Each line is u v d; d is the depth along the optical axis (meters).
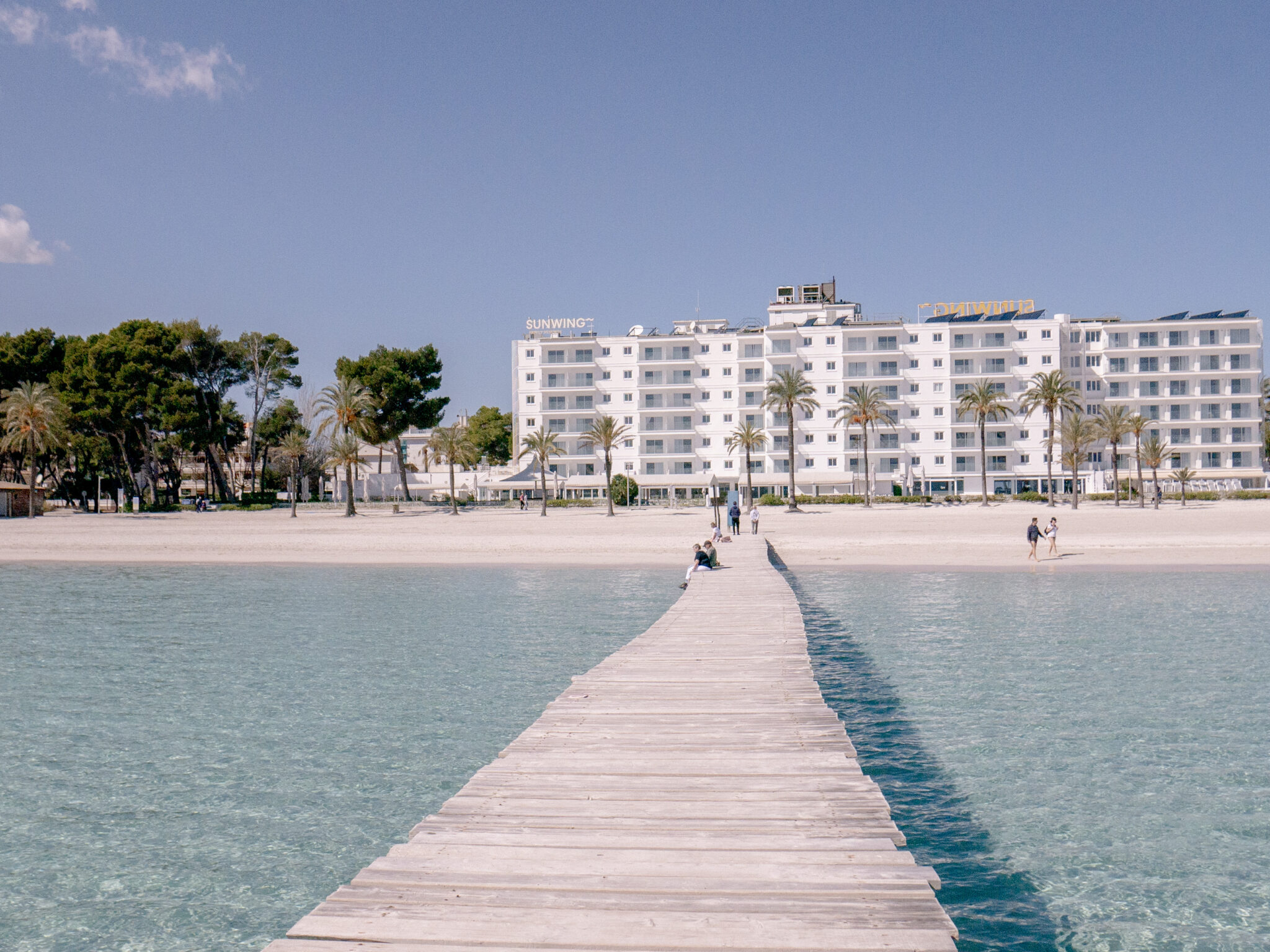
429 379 89.56
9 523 71.12
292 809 12.00
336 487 112.69
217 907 9.46
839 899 6.28
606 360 110.25
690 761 9.63
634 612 28.84
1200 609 28.38
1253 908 9.25
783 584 28.03
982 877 9.96
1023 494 93.25
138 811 11.97
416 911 6.09
